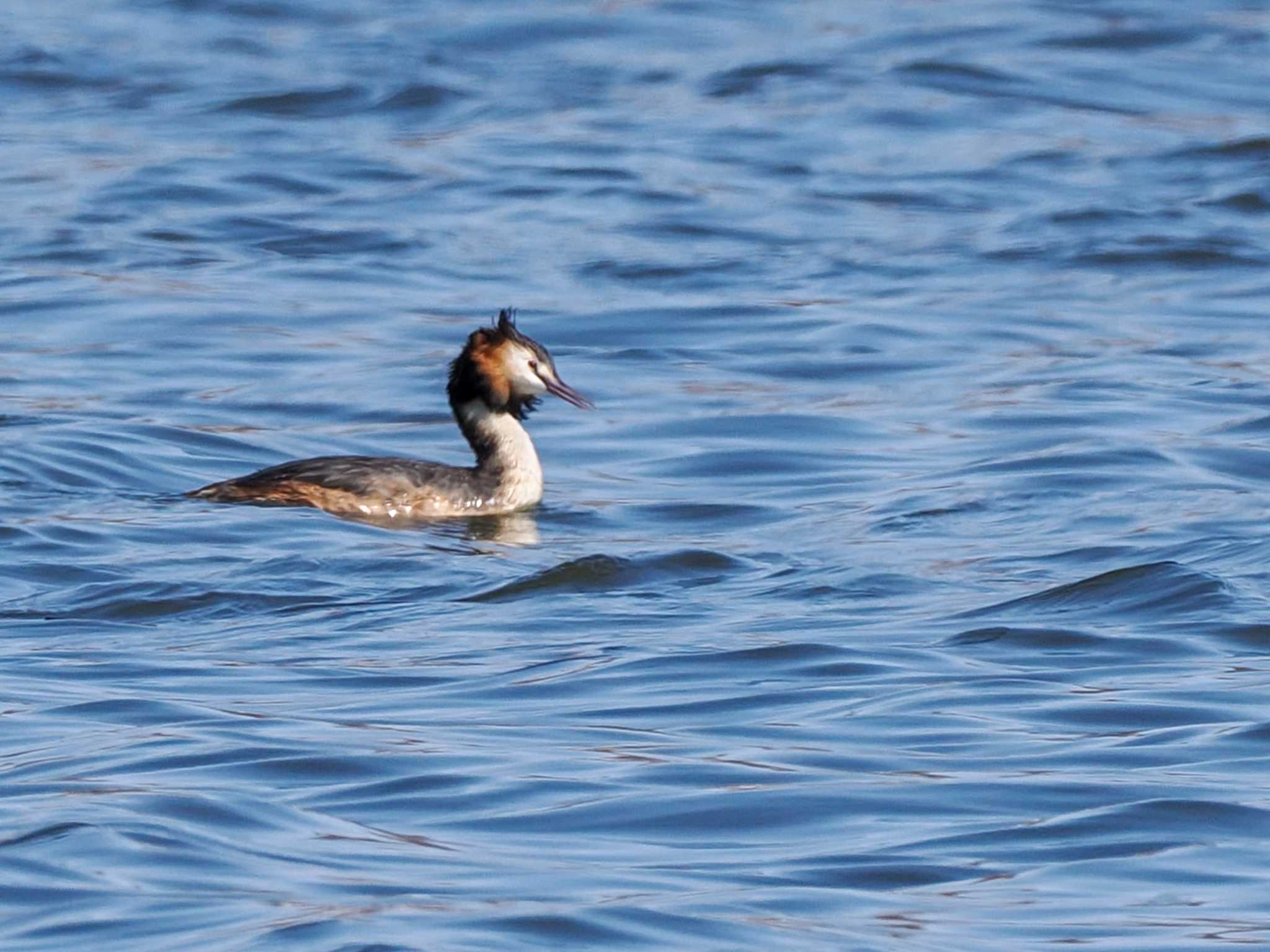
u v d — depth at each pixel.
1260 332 23.25
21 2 40.44
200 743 10.47
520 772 10.02
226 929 7.91
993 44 37.28
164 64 36.19
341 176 30.19
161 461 18.53
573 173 30.28
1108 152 31.41
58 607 13.79
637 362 22.27
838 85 35.06
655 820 9.33
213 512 16.58
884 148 31.84
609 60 36.91
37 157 30.80
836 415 20.06
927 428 19.56
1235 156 31.03
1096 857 8.88
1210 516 15.88
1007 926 8.09
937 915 8.20
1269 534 15.07
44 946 7.80
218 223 27.81
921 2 40.50
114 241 26.78
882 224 27.97
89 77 35.31
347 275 25.59
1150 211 28.33
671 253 26.59
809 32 38.41
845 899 8.38
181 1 40.12
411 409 20.61
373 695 11.54
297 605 13.85
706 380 21.59
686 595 14.05
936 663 12.07
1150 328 23.47
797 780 9.89
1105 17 38.97
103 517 16.25
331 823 9.26
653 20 39.12
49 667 12.20
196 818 9.23
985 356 22.31
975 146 31.86
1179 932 8.02
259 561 15.02
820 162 31.03
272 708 11.25
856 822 9.30
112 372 21.52
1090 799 9.56
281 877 8.52
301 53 36.94
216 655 12.51
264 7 39.91
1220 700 11.19
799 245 26.98
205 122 32.88
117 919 8.03
